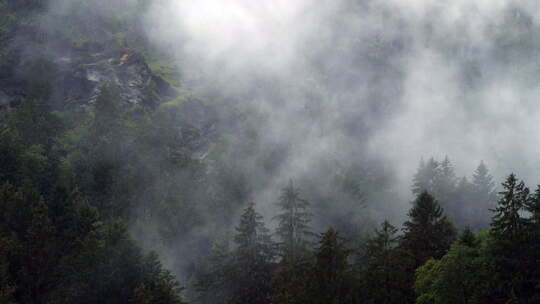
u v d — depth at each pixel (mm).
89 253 51156
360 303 37594
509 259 34281
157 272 51812
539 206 36188
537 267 33906
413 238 48594
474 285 32969
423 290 35125
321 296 38781
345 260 41688
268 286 54438
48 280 49031
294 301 39781
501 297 33375
